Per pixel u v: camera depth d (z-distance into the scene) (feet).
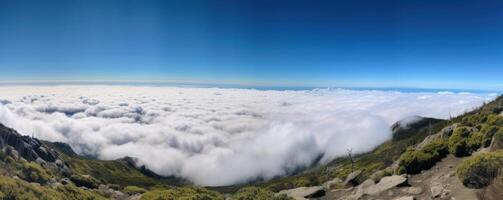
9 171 258.57
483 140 92.73
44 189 143.54
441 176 77.10
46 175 277.03
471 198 58.80
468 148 93.30
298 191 91.35
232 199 71.20
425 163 88.48
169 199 68.64
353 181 95.20
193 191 72.74
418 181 79.25
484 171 61.93
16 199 124.26
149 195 70.13
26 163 284.82
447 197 63.93
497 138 81.66
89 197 192.54
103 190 251.39
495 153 63.82
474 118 142.92
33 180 260.62
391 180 80.33
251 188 74.38
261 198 70.23
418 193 71.15
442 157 93.97
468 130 101.04
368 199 75.66
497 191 53.01
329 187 99.71
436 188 69.15
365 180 94.07
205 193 73.20
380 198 74.13
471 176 63.46
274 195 72.33
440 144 96.99
